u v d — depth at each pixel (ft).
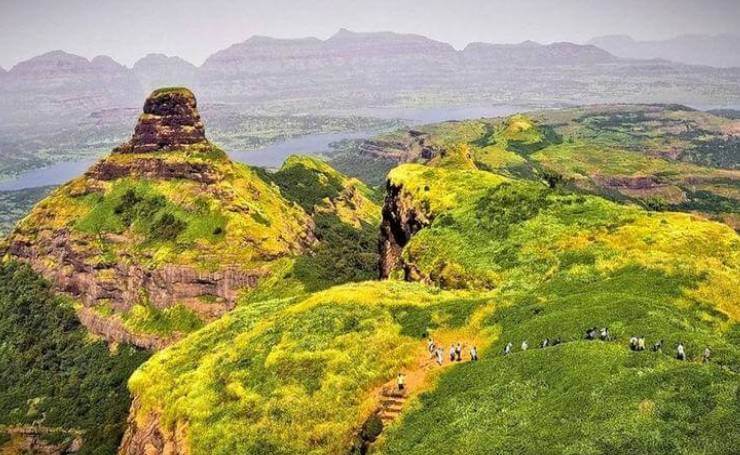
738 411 119.75
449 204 399.85
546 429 131.13
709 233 286.46
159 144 646.74
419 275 339.16
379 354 207.82
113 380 494.59
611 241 290.15
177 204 596.70
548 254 295.69
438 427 156.46
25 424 475.31
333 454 173.37
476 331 216.95
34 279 611.06
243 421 191.31
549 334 189.47
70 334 559.79
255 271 538.47
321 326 229.04
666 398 128.88
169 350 271.28
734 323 206.69
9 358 547.08
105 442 430.20
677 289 225.35
